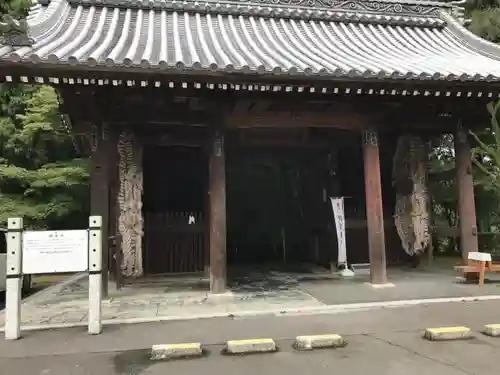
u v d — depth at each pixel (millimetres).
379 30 14062
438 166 16328
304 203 14836
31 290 12648
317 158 13891
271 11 13508
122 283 10438
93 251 6594
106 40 10336
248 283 10961
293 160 14938
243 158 14719
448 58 11578
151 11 12828
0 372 4879
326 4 14164
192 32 12109
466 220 11008
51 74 7758
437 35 14086
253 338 6008
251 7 13398
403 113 10812
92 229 6625
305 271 13078
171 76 8094
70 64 7641
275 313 7602
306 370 4766
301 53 11148
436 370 4652
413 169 12445
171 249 11828
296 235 15492
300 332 6328
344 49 11969
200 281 11094
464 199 11047
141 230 10633
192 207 12867
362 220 13148
